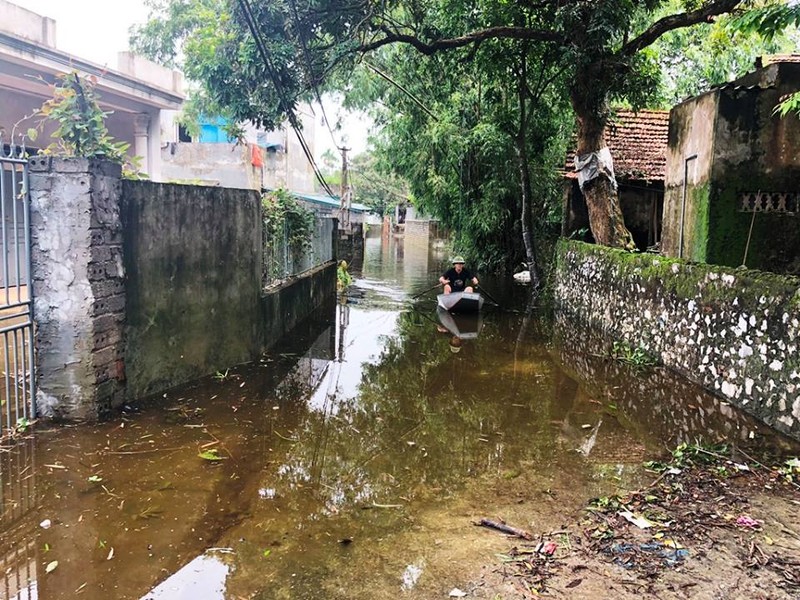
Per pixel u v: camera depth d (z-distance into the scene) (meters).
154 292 6.55
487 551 3.80
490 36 11.50
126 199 6.06
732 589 3.33
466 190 20.75
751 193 8.49
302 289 11.57
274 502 4.52
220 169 18.77
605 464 5.27
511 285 18.25
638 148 15.64
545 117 18.05
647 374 8.09
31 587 3.44
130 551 3.81
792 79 8.30
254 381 7.57
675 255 10.03
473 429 6.30
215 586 3.47
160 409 6.31
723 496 4.47
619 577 3.46
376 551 3.83
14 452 5.14
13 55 9.90
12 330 5.35
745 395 6.33
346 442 5.89
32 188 5.49
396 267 24.56
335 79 16.20
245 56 9.58
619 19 10.39
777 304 5.85
